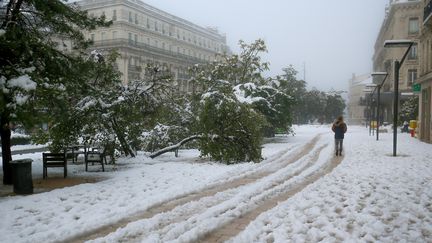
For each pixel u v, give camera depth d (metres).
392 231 6.00
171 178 10.93
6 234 5.99
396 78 16.16
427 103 23.89
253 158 14.79
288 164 13.95
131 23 64.81
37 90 9.16
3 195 8.91
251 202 7.90
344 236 5.74
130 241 5.78
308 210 7.17
